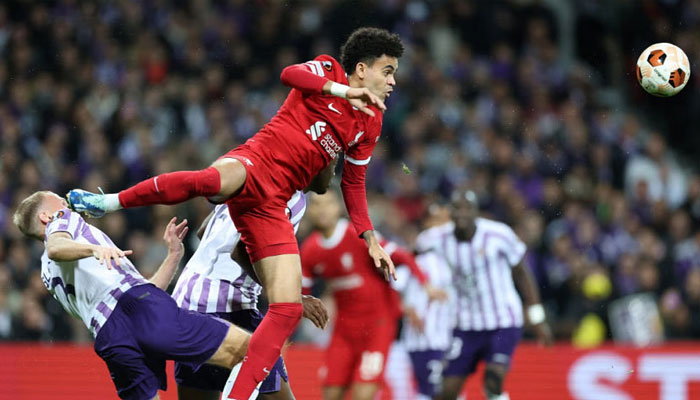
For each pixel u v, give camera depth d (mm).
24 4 36000
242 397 11828
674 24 38625
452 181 31203
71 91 33719
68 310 13188
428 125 33625
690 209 31547
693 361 21906
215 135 32906
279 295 11891
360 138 12578
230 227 13609
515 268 20516
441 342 21875
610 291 26516
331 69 12266
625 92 39250
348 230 20234
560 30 39750
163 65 35188
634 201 31719
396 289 20797
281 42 35844
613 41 39531
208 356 12656
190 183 11477
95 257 11969
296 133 12078
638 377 21938
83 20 36219
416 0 37469
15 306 25188
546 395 21938
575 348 22094
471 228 20203
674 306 26531
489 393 19906
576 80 36719
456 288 20344
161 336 12539
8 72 34469
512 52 37812
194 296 13672
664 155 35688
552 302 27172
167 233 13852
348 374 20578
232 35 35938
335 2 36438
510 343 20062
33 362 22031
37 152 31453
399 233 28656
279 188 12055
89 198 11594
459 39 37656
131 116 32844
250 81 35156
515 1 38438
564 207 31250
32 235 13000
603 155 33406
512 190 30469
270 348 11852
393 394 22094
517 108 35156
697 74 37906
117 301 12656
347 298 20344
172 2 37094
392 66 12492
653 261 27938
